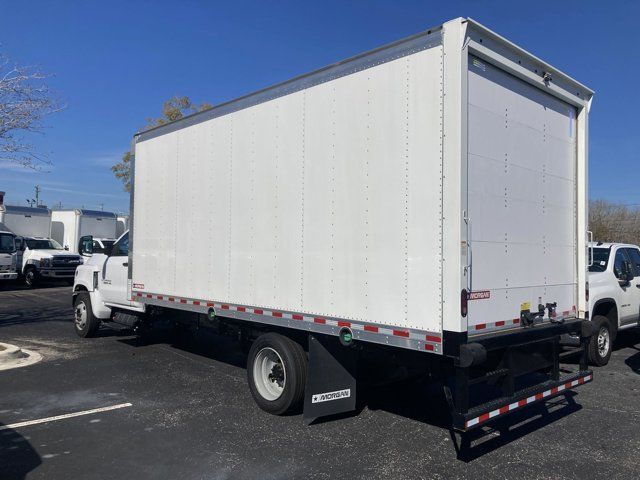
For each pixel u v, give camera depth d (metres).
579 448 4.92
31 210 26.27
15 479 4.22
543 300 5.30
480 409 4.31
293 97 5.57
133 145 8.50
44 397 6.45
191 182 7.11
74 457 4.66
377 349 5.04
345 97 5.01
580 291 5.79
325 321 5.11
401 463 4.55
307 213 5.35
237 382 7.18
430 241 4.27
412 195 4.41
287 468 4.43
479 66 4.55
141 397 6.46
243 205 6.18
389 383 6.08
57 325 12.20
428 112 4.32
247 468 4.43
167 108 27.73
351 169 4.92
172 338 10.17
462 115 4.13
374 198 4.71
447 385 4.39
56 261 22.73
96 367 8.03
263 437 5.13
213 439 5.08
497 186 4.73
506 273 4.81
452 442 5.03
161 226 7.71
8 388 6.84
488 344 4.36
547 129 5.43
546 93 5.42
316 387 5.34
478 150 4.53
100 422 5.55
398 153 4.53
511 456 4.73
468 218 4.12
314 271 5.25
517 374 4.74
